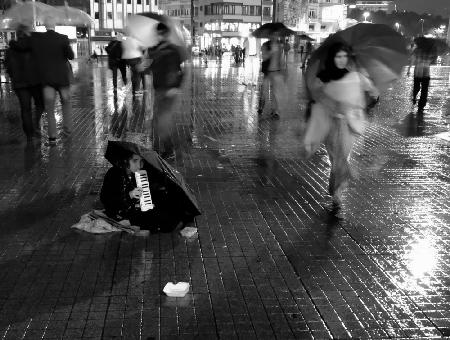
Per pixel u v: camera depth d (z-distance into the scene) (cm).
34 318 406
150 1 8850
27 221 605
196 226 603
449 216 650
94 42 7325
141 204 580
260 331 395
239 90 2080
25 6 1780
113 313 415
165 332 391
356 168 866
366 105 645
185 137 1093
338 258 526
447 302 444
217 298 442
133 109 1485
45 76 980
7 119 1273
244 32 6656
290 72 3253
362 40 606
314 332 395
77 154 923
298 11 7712
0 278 470
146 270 491
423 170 863
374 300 444
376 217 643
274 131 1170
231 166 866
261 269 499
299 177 810
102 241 554
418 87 1633
